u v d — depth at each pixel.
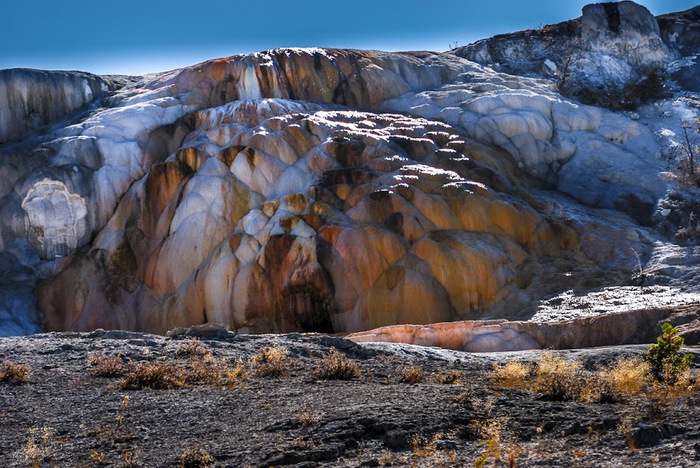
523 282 32.78
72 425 9.19
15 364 12.92
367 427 8.40
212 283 34.88
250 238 35.12
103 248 38.53
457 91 46.00
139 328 36.25
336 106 44.25
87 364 13.29
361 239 32.94
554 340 20.69
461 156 38.88
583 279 32.41
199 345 14.98
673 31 55.50
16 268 38.28
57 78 45.47
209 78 44.94
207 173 38.09
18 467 7.71
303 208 35.34
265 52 45.69
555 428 8.34
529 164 42.72
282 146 38.50
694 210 38.03
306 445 7.93
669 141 43.22
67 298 37.56
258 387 11.33
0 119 43.88
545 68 51.06
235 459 7.68
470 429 8.30
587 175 42.00
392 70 47.53
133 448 8.23
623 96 48.38
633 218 38.38
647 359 12.23
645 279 31.61
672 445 7.48
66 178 39.28
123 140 41.38
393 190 34.66
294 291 33.19
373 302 32.09
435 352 15.98
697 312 20.48
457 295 32.12
